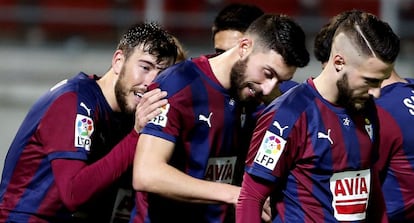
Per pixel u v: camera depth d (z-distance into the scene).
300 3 46.16
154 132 11.21
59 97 11.76
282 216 10.95
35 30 47.34
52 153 11.53
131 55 11.83
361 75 10.38
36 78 44.12
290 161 10.78
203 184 11.09
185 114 11.37
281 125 10.66
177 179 11.03
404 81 12.63
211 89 11.50
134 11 47.16
